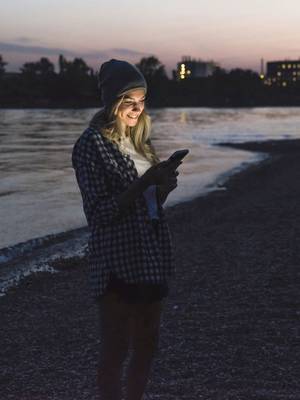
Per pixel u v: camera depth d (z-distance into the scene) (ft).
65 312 20.57
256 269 25.02
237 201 53.26
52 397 13.00
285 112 490.49
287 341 16.06
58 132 209.97
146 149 9.53
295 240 30.91
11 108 604.08
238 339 16.40
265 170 83.25
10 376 14.43
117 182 8.98
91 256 9.25
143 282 8.95
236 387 13.14
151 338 9.71
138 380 9.92
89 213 8.86
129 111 9.14
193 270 25.64
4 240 39.96
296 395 12.60
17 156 116.37
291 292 21.06
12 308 21.56
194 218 44.39
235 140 166.20
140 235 9.02
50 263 30.01
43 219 47.67
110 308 9.16
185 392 12.94
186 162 102.01
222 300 20.62
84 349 16.34
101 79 9.34
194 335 16.90
